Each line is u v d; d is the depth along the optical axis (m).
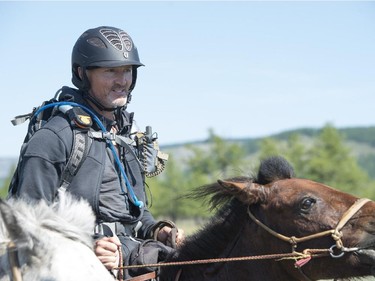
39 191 7.93
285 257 7.51
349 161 82.06
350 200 7.55
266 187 7.87
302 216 7.53
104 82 8.90
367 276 7.34
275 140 87.31
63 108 8.48
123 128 9.27
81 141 8.30
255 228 7.87
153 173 9.48
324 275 7.49
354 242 7.27
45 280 6.54
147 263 8.06
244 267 7.91
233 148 92.31
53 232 6.98
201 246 8.16
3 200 6.39
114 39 8.93
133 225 8.88
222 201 8.23
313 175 80.25
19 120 8.90
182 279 8.20
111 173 8.58
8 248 6.61
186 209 81.06
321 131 85.00
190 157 95.94
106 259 7.56
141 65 9.09
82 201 7.55
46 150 8.09
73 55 9.05
